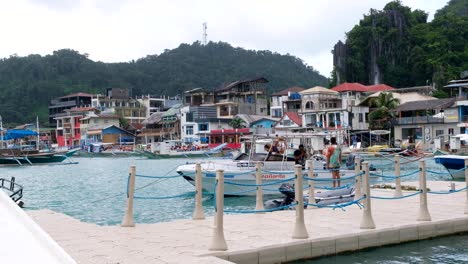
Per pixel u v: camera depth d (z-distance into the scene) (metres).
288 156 22.62
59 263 2.82
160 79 161.25
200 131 85.06
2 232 3.34
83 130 102.56
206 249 9.18
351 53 100.88
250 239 10.06
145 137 96.56
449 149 52.19
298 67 187.12
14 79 146.50
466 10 112.44
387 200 16.02
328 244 10.12
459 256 10.31
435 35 95.38
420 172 12.22
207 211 18.94
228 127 86.81
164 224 11.95
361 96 80.38
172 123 93.00
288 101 83.88
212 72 166.88
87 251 9.02
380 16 101.25
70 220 12.61
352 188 16.41
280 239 10.04
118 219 17.50
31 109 135.50
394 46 97.75
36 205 21.94
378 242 10.88
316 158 22.83
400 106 68.56
